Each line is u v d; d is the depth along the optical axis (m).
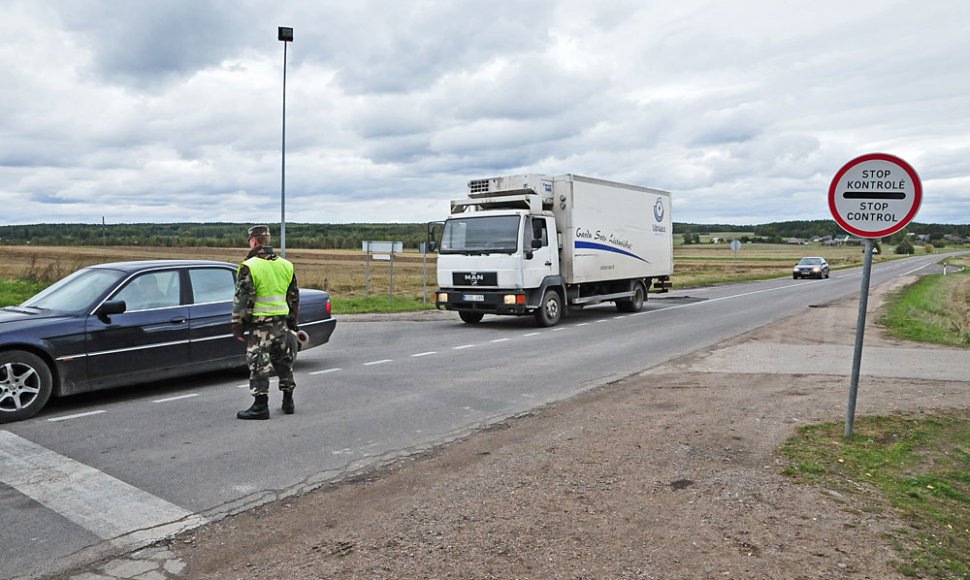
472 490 4.61
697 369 9.79
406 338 13.68
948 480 4.72
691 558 3.49
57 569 3.52
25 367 6.78
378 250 21.48
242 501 4.50
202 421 6.69
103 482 4.89
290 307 7.04
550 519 4.05
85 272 8.12
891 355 11.09
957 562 3.46
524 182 15.62
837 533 3.80
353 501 4.46
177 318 7.97
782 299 25.02
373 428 6.43
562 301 16.48
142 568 3.53
